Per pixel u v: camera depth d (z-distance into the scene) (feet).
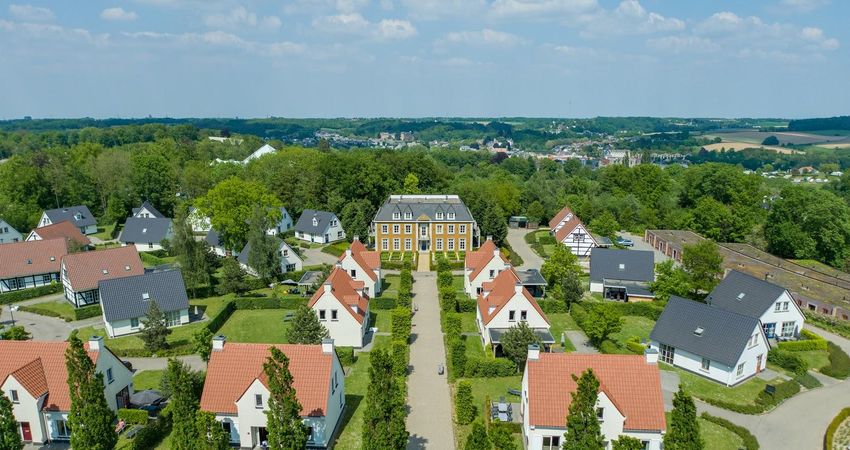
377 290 267.18
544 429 131.03
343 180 410.72
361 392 168.96
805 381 185.98
